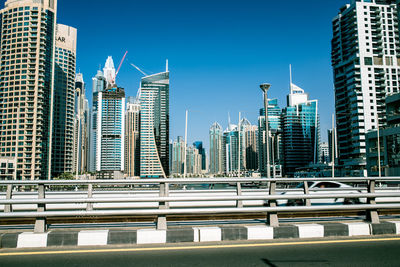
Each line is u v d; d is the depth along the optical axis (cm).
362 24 15738
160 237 725
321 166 19138
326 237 782
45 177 17062
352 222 839
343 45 16738
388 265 586
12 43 17012
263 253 653
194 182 775
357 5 15812
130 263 590
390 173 10388
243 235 757
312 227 784
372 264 589
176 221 864
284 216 978
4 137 16525
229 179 824
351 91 15688
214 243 725
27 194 1307
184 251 666
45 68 17362
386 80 15525
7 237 690
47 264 584
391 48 15838
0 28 17425
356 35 15738
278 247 696
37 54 17000
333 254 650
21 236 694
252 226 781
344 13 16762
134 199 702
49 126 17475
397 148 10431
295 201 1402
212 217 927
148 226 789
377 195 815
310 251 668
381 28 15738
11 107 16638
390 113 11588
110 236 716
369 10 15900
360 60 15475
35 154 16400
